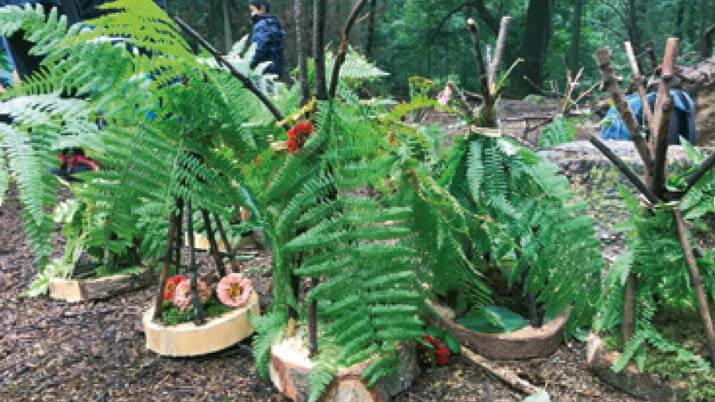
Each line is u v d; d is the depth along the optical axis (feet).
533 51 40.60
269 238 5.48
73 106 4.70
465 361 6.22
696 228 8.98
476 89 43.47
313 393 4.94
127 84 4.93
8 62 9.36
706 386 5.07
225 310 6.67
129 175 4.77
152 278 8.88
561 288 5.75
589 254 5.74
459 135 6.06
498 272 6.77
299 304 6.66
